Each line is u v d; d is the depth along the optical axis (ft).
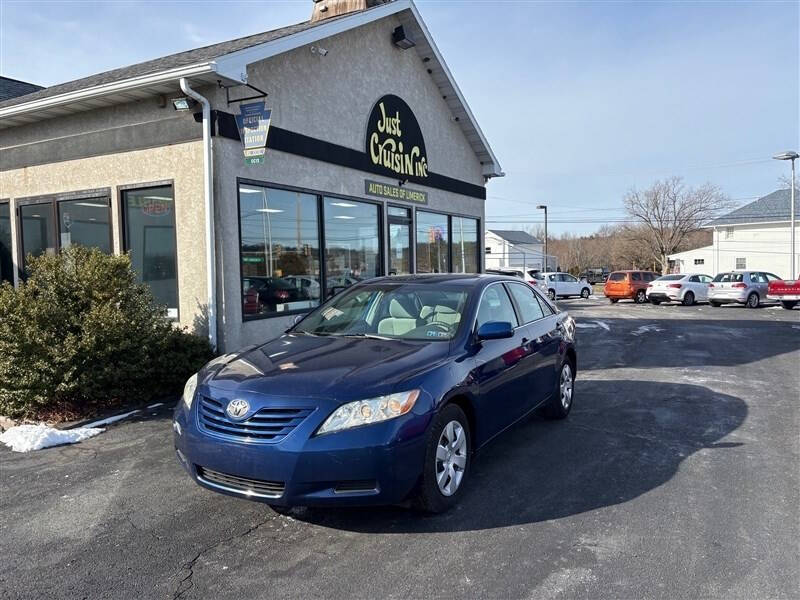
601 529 12.14
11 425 19.81
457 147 48.55
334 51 33.01
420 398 12.09
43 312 19.95
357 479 11.19
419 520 12.54
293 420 11.35
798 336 46.42
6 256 32.76
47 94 33.30
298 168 30.19
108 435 18.63
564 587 9.98
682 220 178.70
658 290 90.63
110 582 10.25
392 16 38.52
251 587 10.03
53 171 29.73
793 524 12.41
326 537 11.82
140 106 26.76
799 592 9.84
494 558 10.95
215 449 11.70
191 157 25.52
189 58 28.78
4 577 10.43
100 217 28.58
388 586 10.02
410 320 15.75
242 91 26.40
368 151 36.27
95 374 20.56
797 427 19.86
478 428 14.20
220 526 12.35
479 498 13.71
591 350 38.47
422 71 42.96
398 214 40.32
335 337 15.57
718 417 21.16
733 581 10.18
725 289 84.02
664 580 10.20
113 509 13.23
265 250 28.12
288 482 11.10
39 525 12.48
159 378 22.74
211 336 25.14
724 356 35.88
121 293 21.80
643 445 17.81
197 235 25.59
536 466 15.92
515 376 16.33
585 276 208.85
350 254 34.99
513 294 18.67
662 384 27.17
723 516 12.78
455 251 48.73
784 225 133.39
